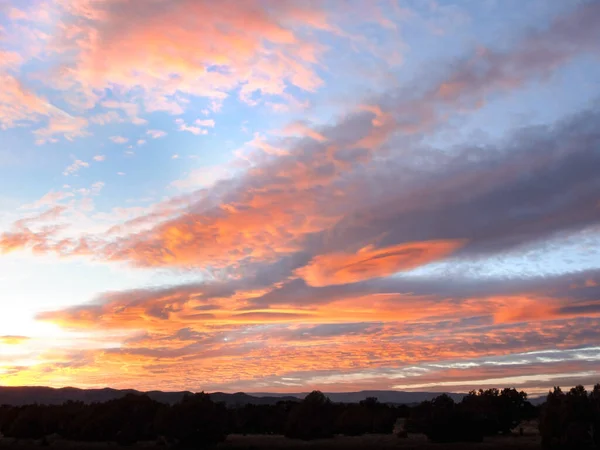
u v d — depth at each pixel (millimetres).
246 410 104875
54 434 89750
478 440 73875
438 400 79750
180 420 70375
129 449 68500
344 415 94188
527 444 64938
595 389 62750
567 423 59156
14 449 68125
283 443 73750
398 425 112188
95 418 80875
